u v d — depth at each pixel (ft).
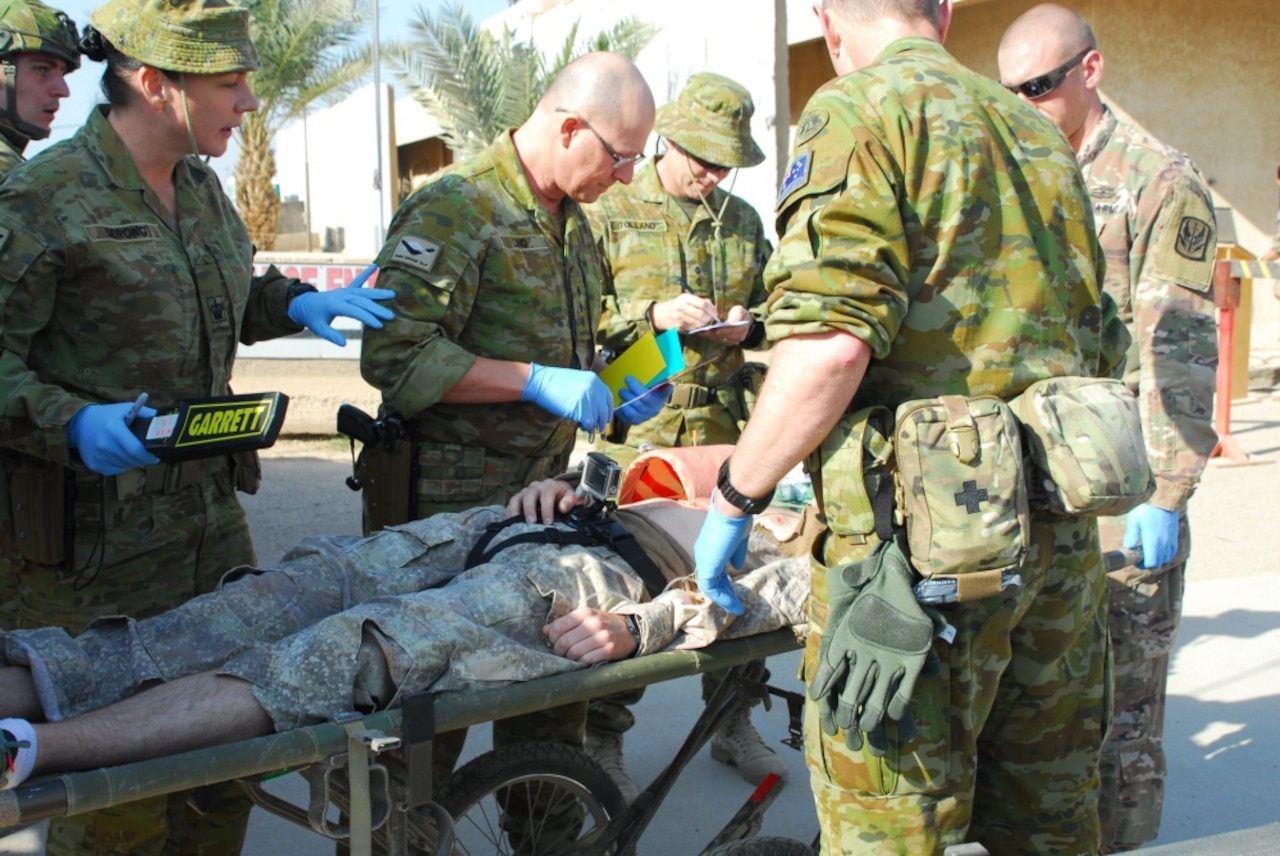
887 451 6.71
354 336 30.86
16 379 8.31
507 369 10.61
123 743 6.70
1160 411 9.87
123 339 9.07
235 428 8.15
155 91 8.96
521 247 10.96
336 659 7.30
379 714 7.10
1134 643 10.19
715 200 15.05
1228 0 39.91
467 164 11.02
